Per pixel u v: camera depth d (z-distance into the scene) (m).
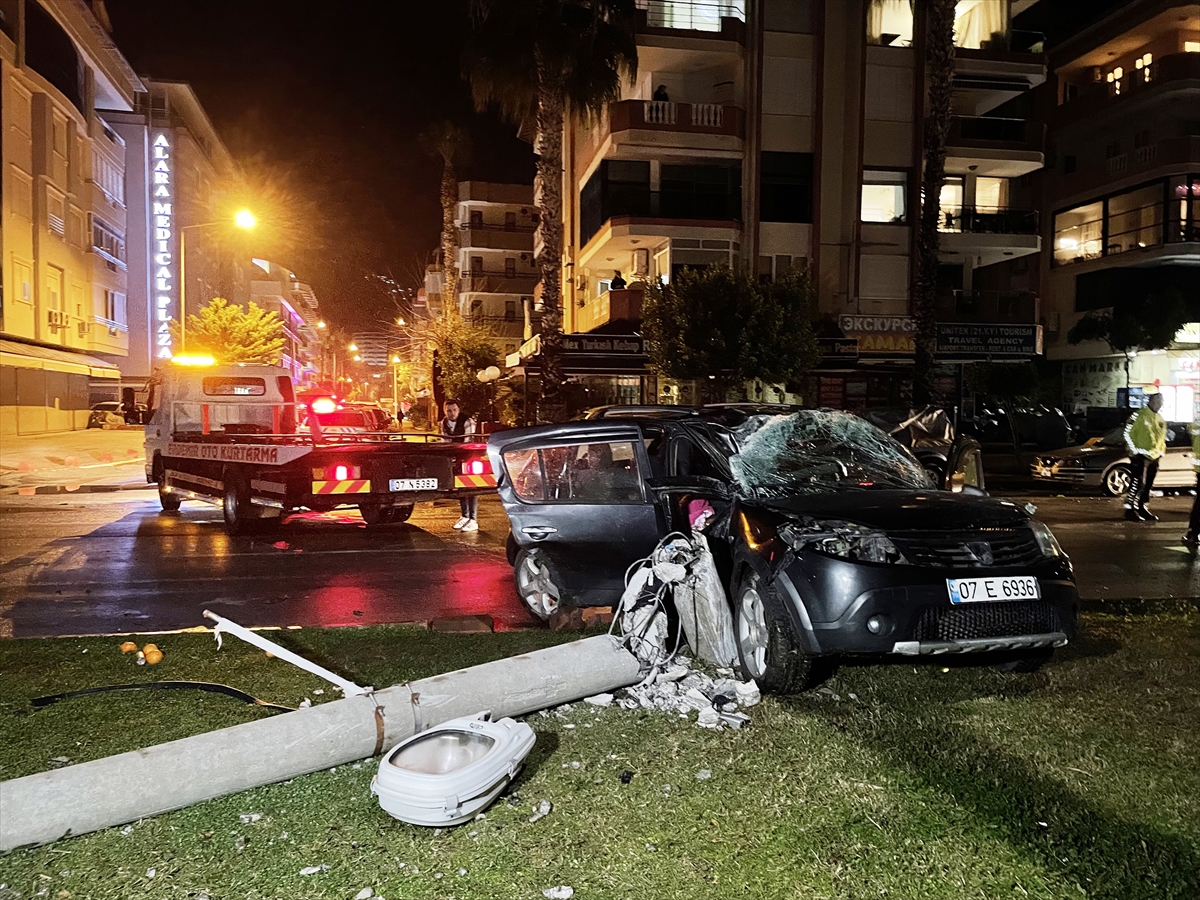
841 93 28.72
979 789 3.56
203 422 14.30
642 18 27.69
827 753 3.93
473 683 4.16
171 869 3.00
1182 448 16.80
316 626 6.41
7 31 35.31
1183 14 31.91
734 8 29.03
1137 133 34.03
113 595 7.71
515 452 6.44
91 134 45.25
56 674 5.07
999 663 5.22
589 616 6.23
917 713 4.45
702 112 28.12
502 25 20.58
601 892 2.86
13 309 35.88
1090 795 3.51
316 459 10.24
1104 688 4.83
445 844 3.17
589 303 34.19
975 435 32.56
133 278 53.97
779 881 2.91
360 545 10.73
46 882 2.92
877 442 6.26
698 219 28.16
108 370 46.88
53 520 13.10
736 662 5.13
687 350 20.55
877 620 4.38
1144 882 2.88
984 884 2.88
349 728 3.75
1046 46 38.03
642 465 5.92
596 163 30.34
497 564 9.38
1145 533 11.66
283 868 3.01
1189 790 3.55
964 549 4.59
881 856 3.06
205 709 4.47
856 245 28.69
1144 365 33.62
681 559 5.18
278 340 49.56
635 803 3.47
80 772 3.23
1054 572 4.73
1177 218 31.45
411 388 48.50
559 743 4.10
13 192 36.00
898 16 29.64
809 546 4.61
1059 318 37.22
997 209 32.78
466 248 57.75
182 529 12.13
